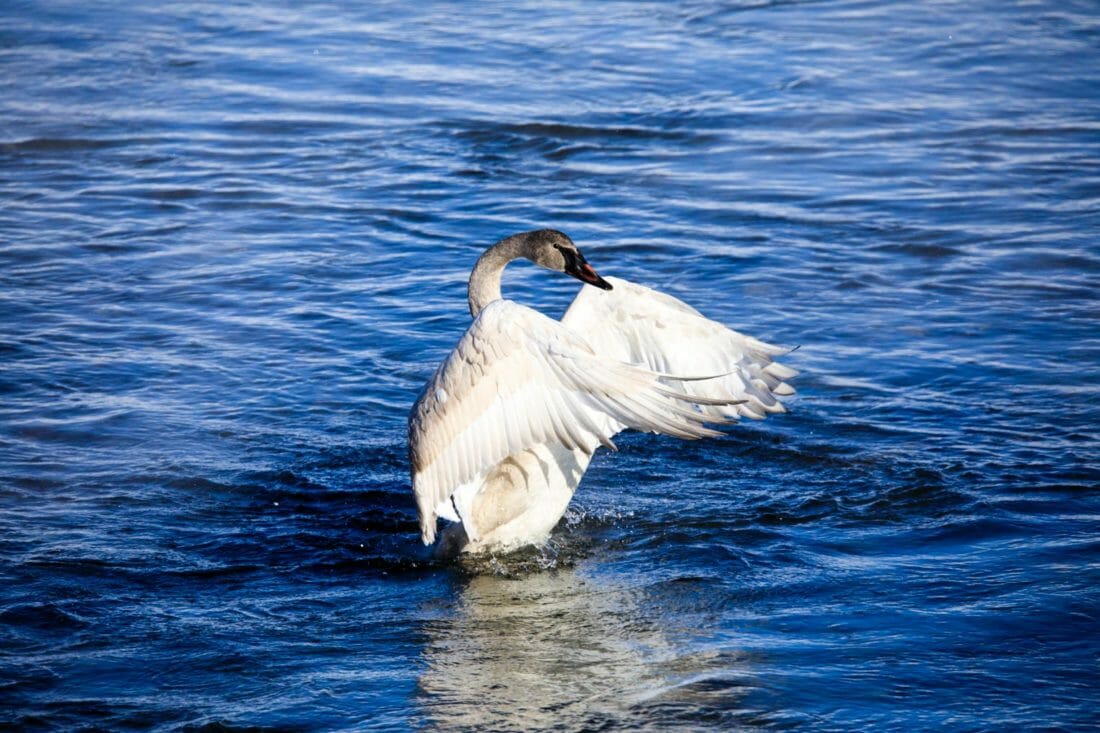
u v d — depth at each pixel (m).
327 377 14.23
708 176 20.67
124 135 22.61
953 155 21.45
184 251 17.97
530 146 22.08
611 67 26.02
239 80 25.45
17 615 9.37
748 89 24.72
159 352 14.82
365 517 11.37
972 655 8.67
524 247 10.96
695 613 9.41
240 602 9.73
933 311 15.87
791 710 8.00
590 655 8.81
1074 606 9.27
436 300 16.36
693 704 8.08
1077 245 17.80
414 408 9.73
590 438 10.53
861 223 18.77
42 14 29.83
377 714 8.04
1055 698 8.12
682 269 17.19
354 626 9.33
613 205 19.50
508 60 26.52
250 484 11.90
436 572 10.34
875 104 23.89
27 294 16.42
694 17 29.58
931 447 12.35
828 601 9.55
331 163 21.38
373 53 27.05
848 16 29.55
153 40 28.02
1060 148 21.66
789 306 16.05
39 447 12.48
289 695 8.28
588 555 10.55
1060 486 11.41
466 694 8.26
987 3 30.59
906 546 10.47
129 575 10.12
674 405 8.74
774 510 11.26
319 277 17.09
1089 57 26.52
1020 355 14.55
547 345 9.09
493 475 10.41
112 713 8.07
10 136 22.39
